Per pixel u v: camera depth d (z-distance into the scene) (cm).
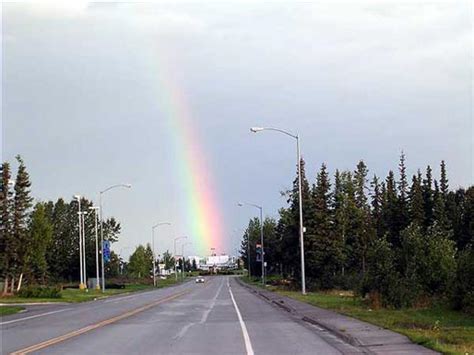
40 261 8750
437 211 7269
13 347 2069
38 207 9188
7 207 7700
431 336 1895
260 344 2025
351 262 7281
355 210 7538
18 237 7700
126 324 2984
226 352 1827
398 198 7862
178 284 13650
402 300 3322
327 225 7069
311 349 1859
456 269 3083
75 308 4678
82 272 8931
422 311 3012
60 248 13000
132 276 15200
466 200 6756
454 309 2970
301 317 3247
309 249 7025
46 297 6550
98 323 3080
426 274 3388
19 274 7844
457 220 6519
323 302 4166
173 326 2820
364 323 2516
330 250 6988
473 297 2781
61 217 13325
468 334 1955
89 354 1844
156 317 3447
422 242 3453
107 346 2050
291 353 1773
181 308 4294
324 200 7138
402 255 3522
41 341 2252
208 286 10831
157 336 2366
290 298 5006
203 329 2638
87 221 13800
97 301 5947
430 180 8269
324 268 7031
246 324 2861
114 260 14888
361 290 3775
